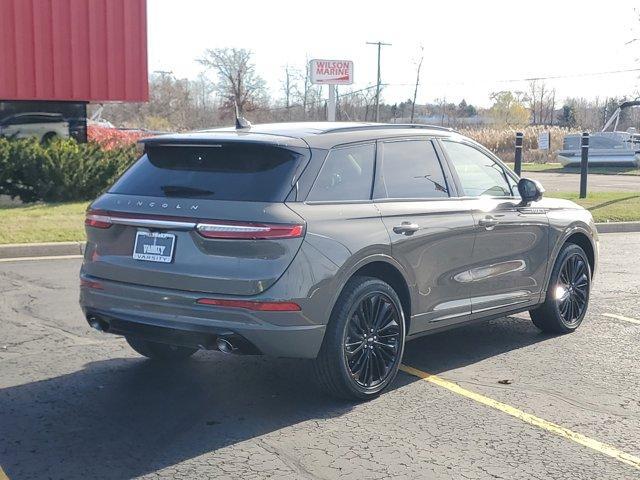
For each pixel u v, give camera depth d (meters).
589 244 7.86
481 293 6.50
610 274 10.70
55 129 19.88
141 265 5.21
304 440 4.84
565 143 37.44
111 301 5.37
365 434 4.96
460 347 7.05
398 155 5.98
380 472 4.40
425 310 5.98
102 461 4.51
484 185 6.73
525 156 47.81
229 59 43.06
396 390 5.82
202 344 5.07
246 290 4.88
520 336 7.45
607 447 4.81
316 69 20.36
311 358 5.16
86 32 19.70
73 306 8.28
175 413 5.27
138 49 20.41
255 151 5.31
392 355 5.69
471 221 6.27
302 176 5.21
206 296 4.96
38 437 4.84
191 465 4.46
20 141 16.09
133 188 5.48
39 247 11.53
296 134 5.50
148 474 4.34
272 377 6.06
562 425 5.16
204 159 5.42
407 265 5.72
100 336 7.16
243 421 5.14
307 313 5.02
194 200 5.12
